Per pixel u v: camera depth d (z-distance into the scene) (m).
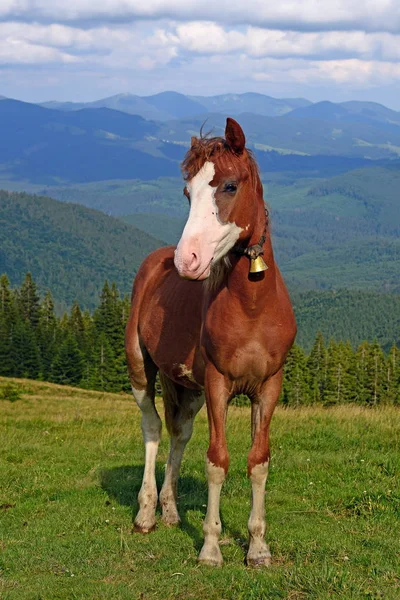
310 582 4.94
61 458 11.45
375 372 68.75
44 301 93.62
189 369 6.30
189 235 4.79
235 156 4.97
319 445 10.84
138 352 7.22
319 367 70.75
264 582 5.10
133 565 5.83
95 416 18.31
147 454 7.21
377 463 9.16
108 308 85.62
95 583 5.39
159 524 7.08
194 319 6.14
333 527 6.68
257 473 5.60
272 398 5.57
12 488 9.27
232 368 5.44
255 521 5.65
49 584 5.44
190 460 10.05
